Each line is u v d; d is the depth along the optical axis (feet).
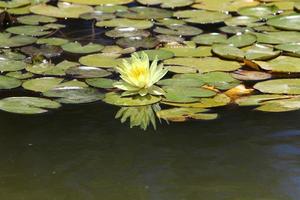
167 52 20.51
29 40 21.52
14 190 13.80
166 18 23.48
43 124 16.40
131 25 22.77
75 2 24.97
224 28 22.43
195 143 15.58
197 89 18.08
